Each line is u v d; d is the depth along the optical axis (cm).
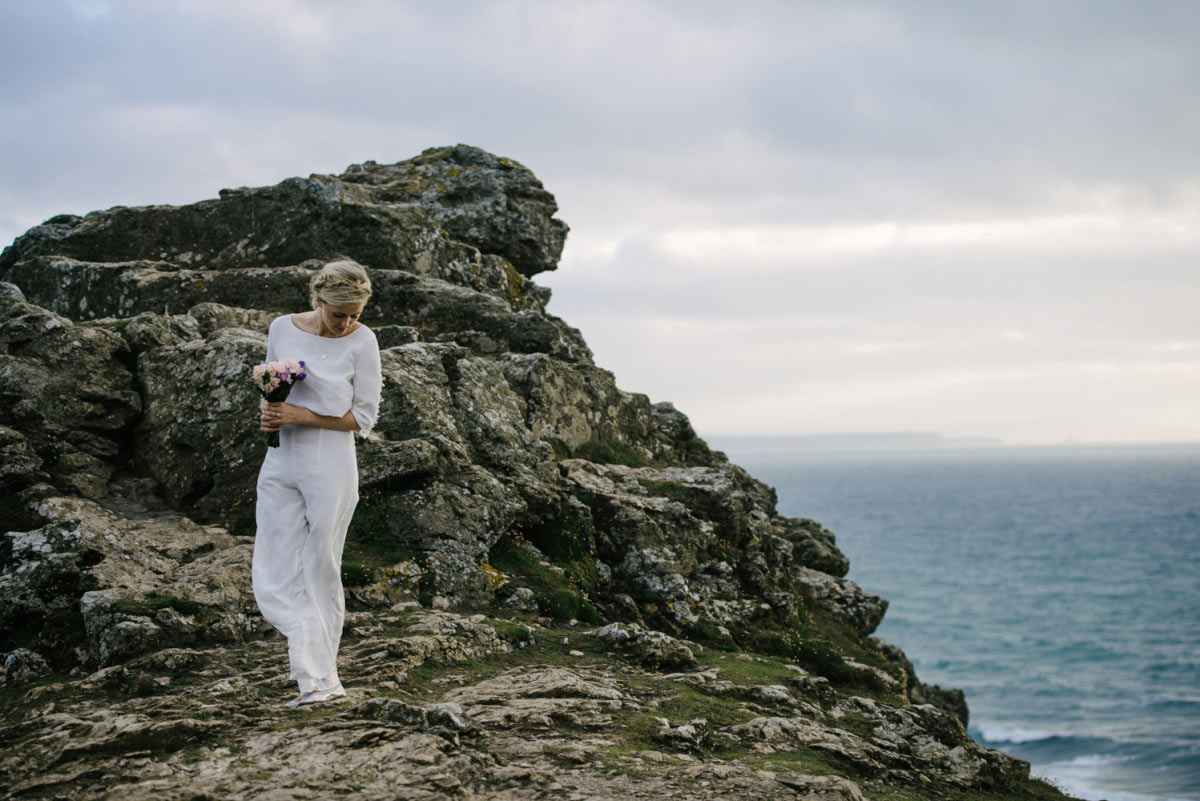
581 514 1142
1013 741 3719
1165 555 10950
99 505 1004
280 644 780
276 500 650
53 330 1095
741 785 566
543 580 1027
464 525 1001
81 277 1505
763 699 812
